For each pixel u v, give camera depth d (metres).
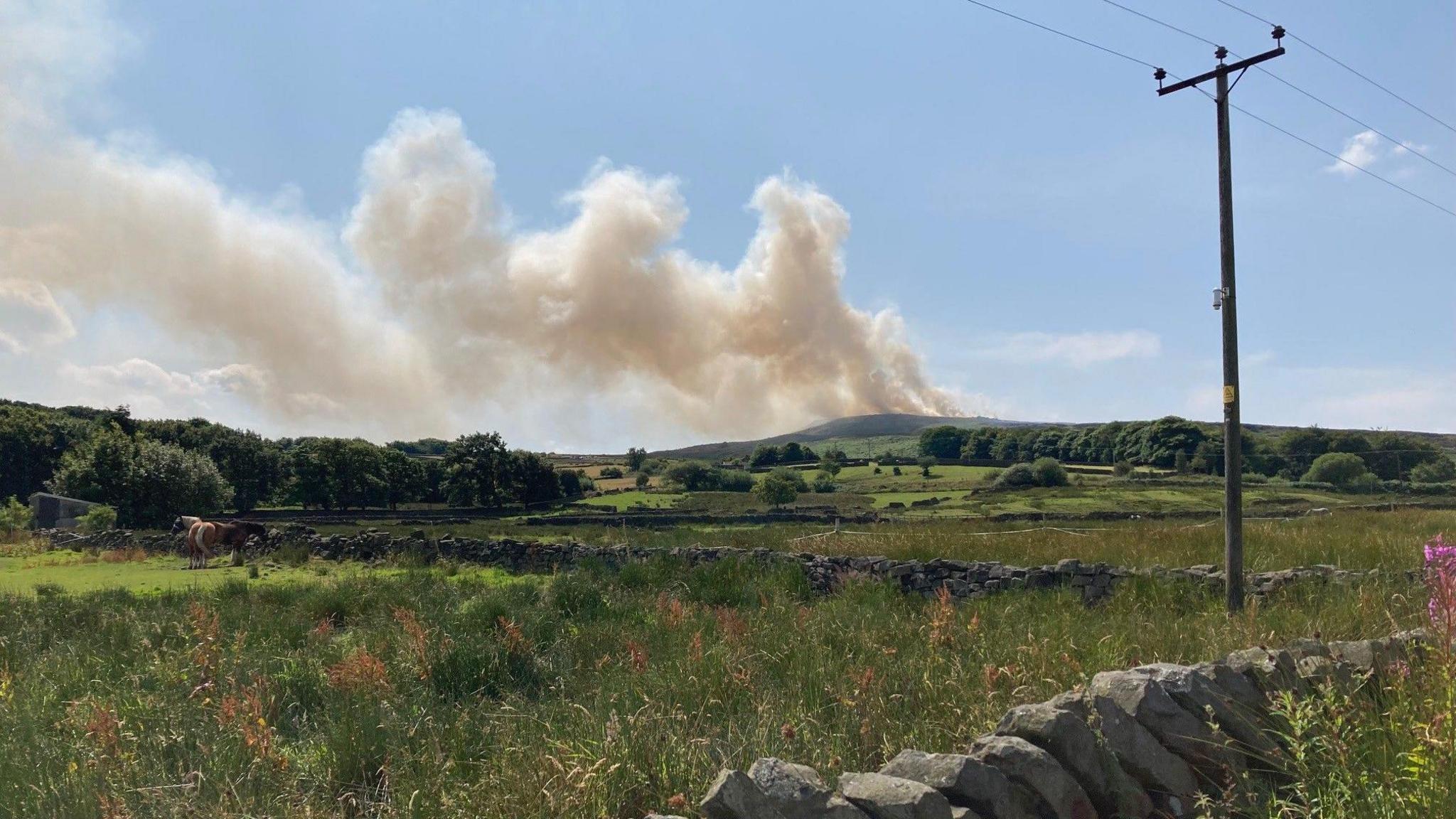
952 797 3.31
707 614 9.88
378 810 4.53
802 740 4.89
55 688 7.48
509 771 4.41
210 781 4.84
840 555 16.62
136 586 18.75
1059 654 6.42
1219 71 12.65
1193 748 3.81
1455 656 3.74
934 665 6.45
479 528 42.62
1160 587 11.52
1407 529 17.61
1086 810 3.48
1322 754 3.67
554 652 8.27
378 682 6.83
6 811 4.45
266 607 12.41
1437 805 3.07
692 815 3.51
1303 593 10.45
